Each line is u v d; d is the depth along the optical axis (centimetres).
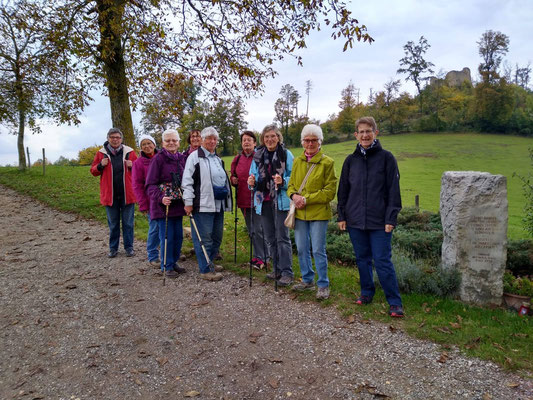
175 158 536
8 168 2259
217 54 1045
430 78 8981
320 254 432
